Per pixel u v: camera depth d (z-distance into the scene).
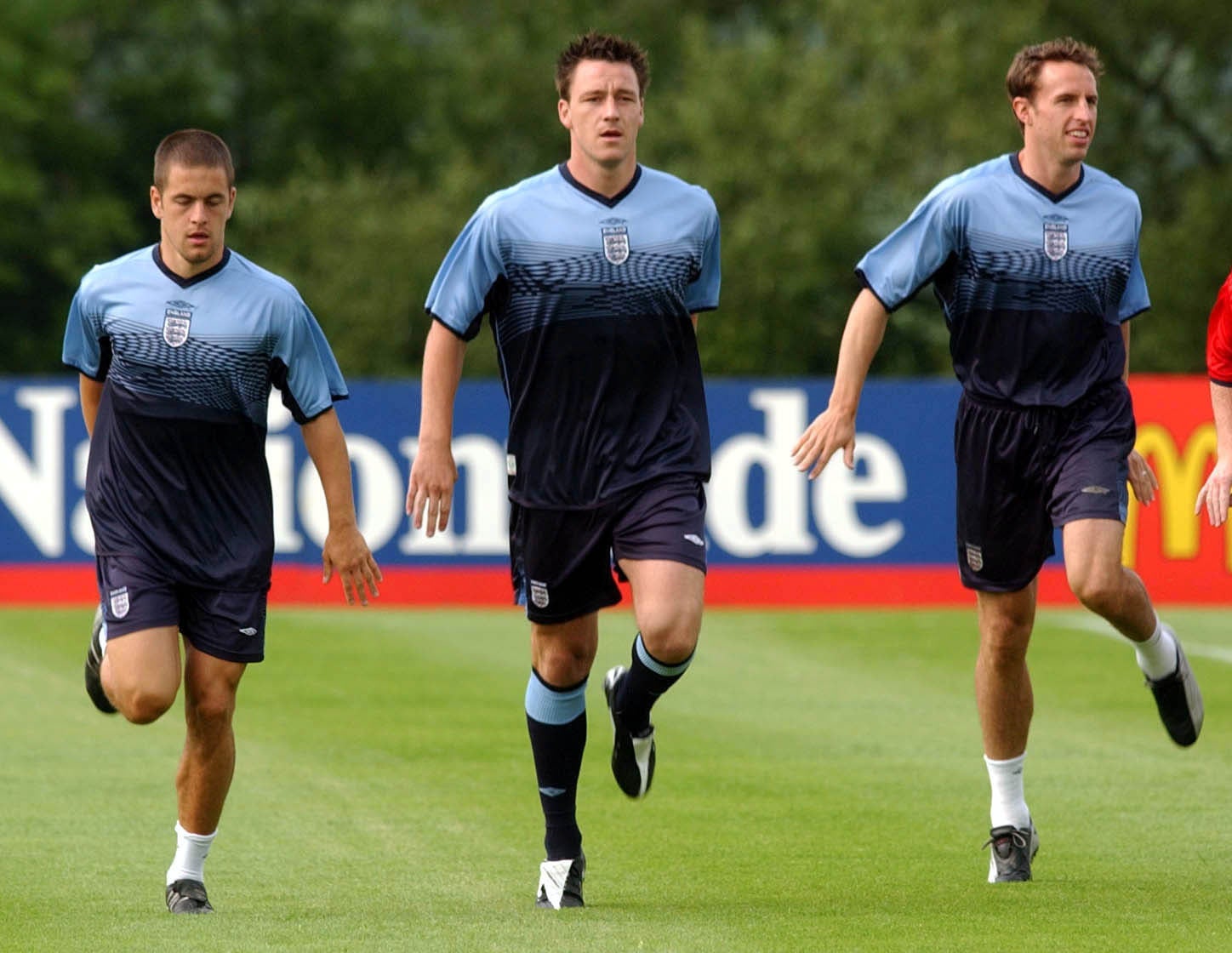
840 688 41.62
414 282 116.62
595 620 21.66
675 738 34.91
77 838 25.81
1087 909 20.81
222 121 145.88
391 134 145.50
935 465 59.16
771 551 58.84
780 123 111.12
